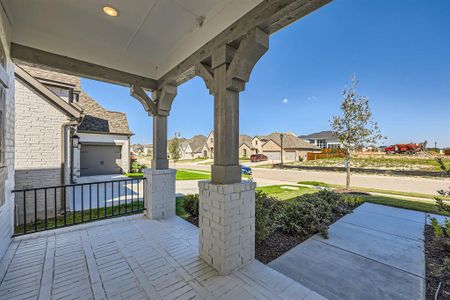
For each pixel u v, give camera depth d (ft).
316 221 10.62
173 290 5.85
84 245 8.61
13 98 8.89
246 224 7.29
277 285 6.11
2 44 6.65
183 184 28.55
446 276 6.80
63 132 15.57
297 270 7.27
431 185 28.63
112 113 40.78
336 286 6.41
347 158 24.47
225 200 6.61
